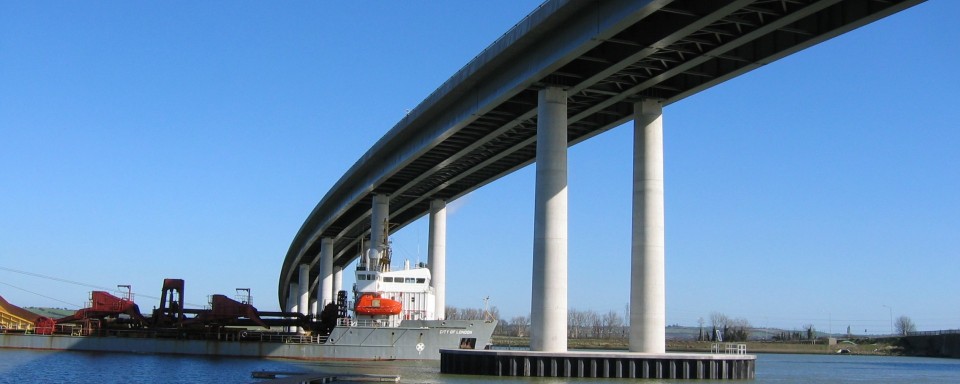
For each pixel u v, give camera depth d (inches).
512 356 2486.5
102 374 2792.8
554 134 2583.7
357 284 3690.9
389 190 4394.7
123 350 3946.9
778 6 2103.8
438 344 3523.6
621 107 2994.6
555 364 2433.6
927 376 3949.3
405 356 3511.3
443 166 3801.7
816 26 2202.3
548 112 2596.0
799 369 4473.4
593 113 2947.8
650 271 2576.3
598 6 2214.6
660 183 2667.3
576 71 2598.4
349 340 3560.5
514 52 2608.3
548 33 2447.1
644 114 2711.6
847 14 2116.1
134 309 4079.7
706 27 2250.2
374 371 2842.0
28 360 3400.6
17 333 4121.6
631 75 2566.4
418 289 3718.0
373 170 4220.0
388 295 3678.6
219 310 3841.0
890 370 4613.7
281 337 3772.1
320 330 3885.3
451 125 3137.3
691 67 2490.2
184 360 3501.5
